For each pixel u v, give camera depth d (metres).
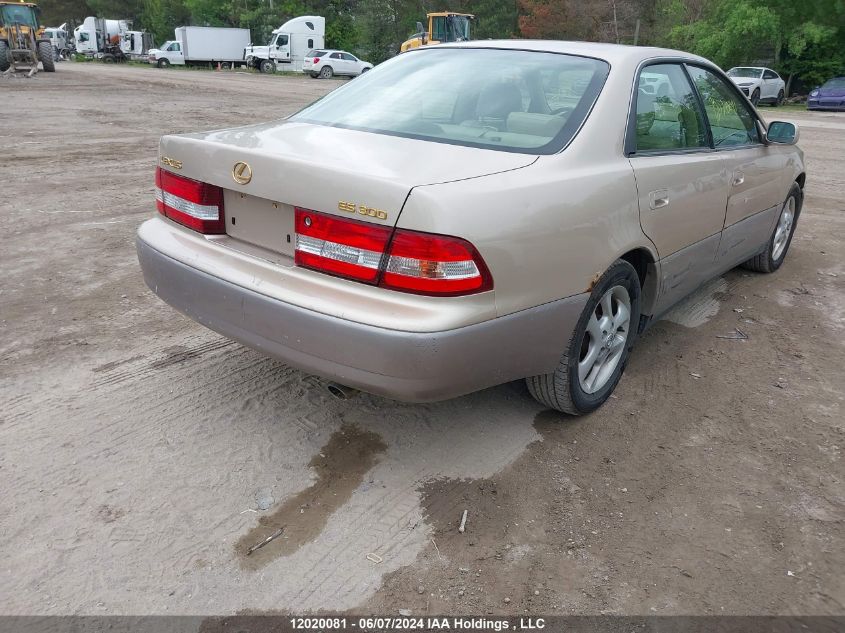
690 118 3.73
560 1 46.78
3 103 16.84
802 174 5.39
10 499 2.65
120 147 11.12
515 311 2.56
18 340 3.96
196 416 3.25
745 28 31.95
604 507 2.74
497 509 2.71
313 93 24.48
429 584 2.34
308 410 3.33
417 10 50.94
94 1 77.25
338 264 2.47
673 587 2.36
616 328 3.30
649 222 3.18
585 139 2.91
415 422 3.27
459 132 2.99
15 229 6.17
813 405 3.56
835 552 2.54
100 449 2.98
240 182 2.72
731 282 5.37
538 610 2.26
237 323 2.75
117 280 4.97
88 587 2.28
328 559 2.43
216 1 60.28
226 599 2.26
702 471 2.99
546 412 3.41
